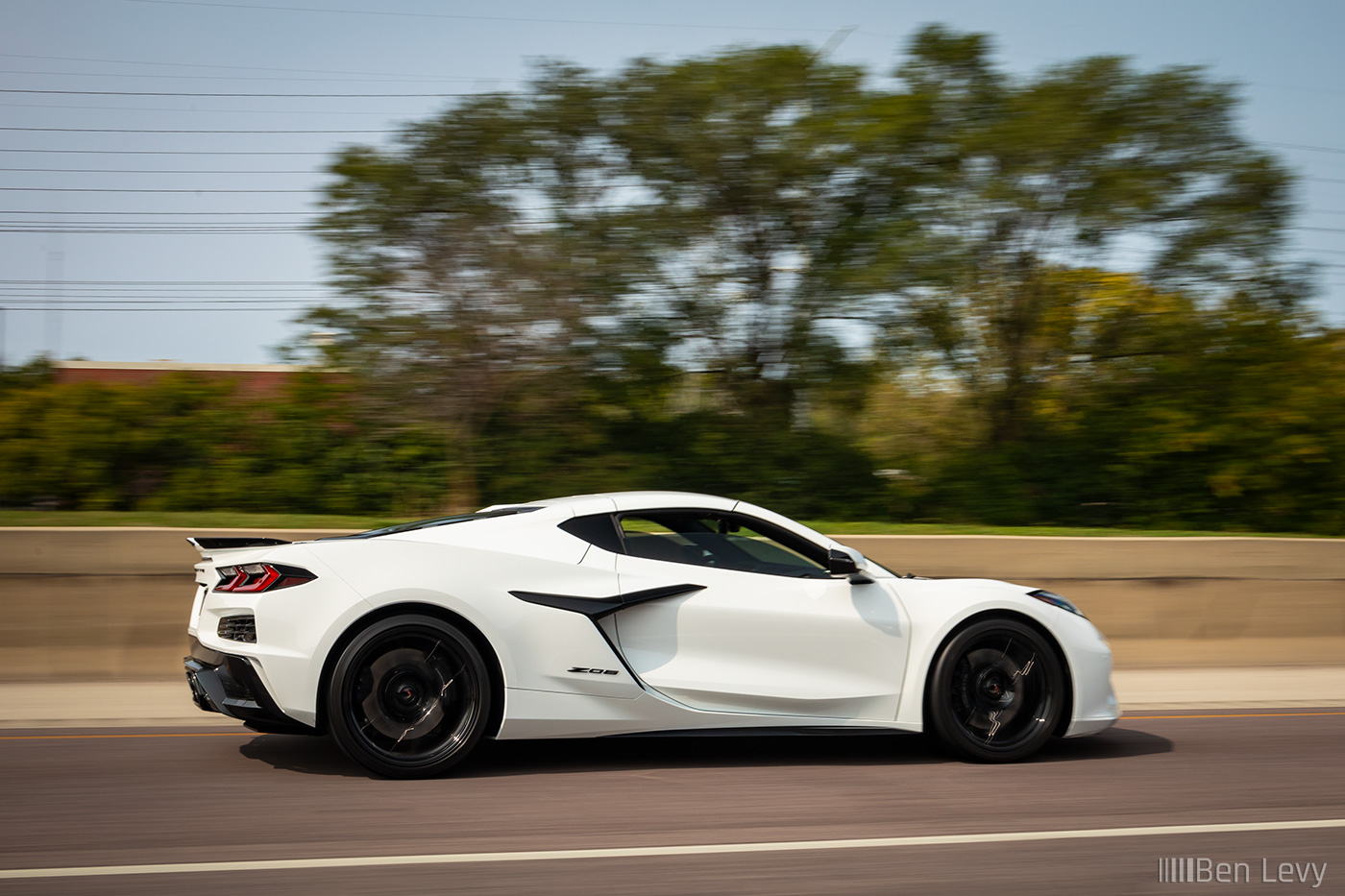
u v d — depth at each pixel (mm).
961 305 13016
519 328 11594
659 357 12648
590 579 4938
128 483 13156
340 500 12938
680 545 5172
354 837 3799
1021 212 12562
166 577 8031
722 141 12047
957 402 13992
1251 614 9383
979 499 13227
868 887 3316
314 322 11984
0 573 7754
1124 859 3635
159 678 7887
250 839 3760
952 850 3711
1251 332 13328
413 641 4688
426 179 11836
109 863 3471
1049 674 5285
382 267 11727
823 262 12648
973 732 5227
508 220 11852
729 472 12875
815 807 4309
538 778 4777
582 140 12266
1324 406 13227
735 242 12719
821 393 12961
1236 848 3777
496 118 11992
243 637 4664
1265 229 12750
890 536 9117
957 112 12617
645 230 12070
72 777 4770
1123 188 12289
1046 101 12352
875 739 5816
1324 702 7605
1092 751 5621
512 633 4762
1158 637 9195
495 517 5203
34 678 7715
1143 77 12711
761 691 5008
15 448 12820
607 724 4859
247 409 13516
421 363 11719
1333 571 9594
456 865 3480
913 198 12555
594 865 3500
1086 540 9227
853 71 12484
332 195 11922
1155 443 13047
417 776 4680
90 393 13297
